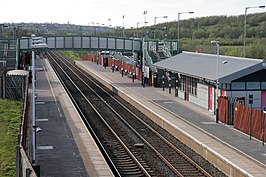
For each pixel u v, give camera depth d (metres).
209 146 25.44
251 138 28.09
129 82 65.50
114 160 24.92
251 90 34.06
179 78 48.09
